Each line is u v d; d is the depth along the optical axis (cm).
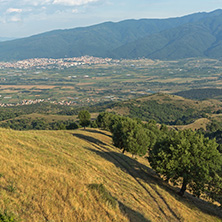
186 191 4853
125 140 6141
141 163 6203
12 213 1647
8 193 1928
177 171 4094
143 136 6188
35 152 3484
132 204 2894
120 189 3356
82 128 11650
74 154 4328
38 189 2167
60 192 2239
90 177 3195
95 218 2070
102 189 2584
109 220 2134
